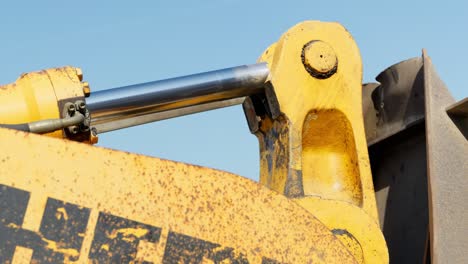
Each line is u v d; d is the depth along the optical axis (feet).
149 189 6.09
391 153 9.56
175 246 6.04
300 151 7.86
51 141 5.96
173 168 6.21
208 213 6.21
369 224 7.61
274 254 6.33
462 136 8.04
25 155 5.87
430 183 7.62
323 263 6.45
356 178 8.01
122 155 6.09
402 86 9.29
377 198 9.64
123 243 5.91
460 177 7.84
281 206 6.46
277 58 8.05
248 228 6.31
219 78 7.87
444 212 7.58
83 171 5.97
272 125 8.12
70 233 5.81
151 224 6.02
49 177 5.88
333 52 8.13
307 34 8.16
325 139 8.13
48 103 6.88
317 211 7.56
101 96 7.45
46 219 5.79
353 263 6.53
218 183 6.31
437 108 8.07
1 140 5.86
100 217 5.90
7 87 6.98
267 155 8.22
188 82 7.78
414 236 8.86
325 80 8.07
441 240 7.45
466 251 7.52
